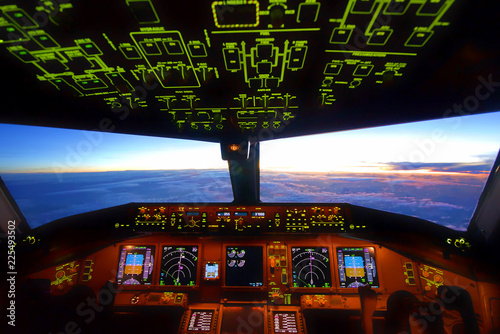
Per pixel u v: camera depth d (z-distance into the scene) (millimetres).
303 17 1187
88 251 2822
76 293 2432
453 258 2623
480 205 2607
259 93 1892
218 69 1599
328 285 2725
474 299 2506
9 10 1130
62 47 1383
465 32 1251
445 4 1103
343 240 2830
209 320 2596
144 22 1213
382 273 2713
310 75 1666
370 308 2260
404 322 2102
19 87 1789
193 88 1829
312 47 1396
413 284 2650
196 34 1296
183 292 2770
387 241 2752
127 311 2691
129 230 2891
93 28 1252
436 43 1350
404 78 1688
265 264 2818
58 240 2768
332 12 1160
